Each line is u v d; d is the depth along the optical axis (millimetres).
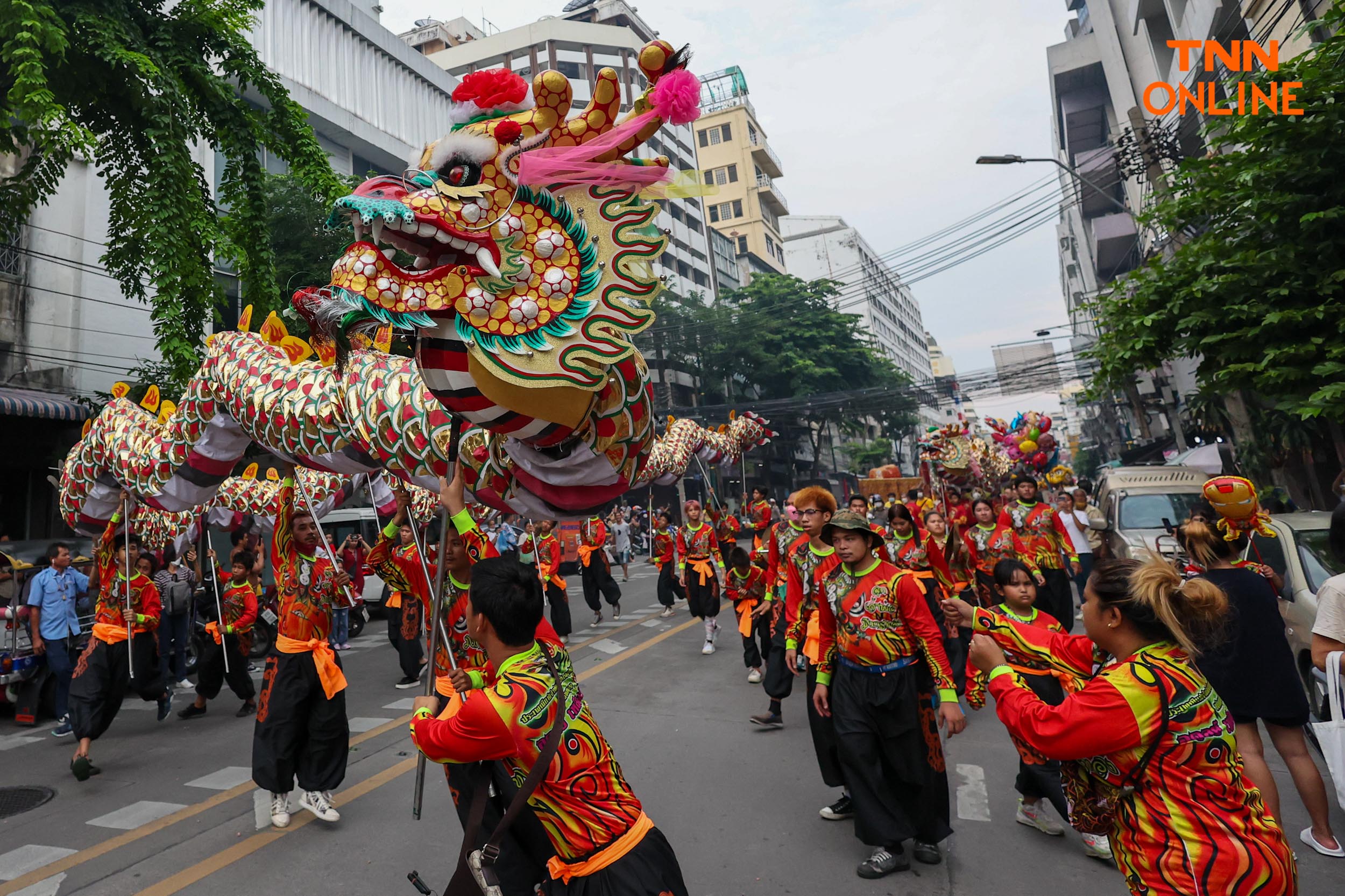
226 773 5652
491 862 2143
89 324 14031
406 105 24359
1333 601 3422
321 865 3953
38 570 7957
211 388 3982
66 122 9281
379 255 2408
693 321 33531
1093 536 10398
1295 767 3656
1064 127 35844
